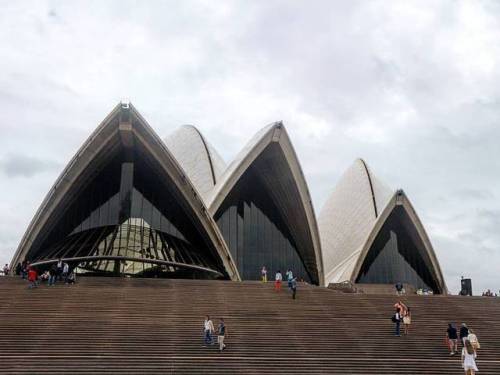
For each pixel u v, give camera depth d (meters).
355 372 15.14
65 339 16.25
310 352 16.42
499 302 22.98
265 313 19.61
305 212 35.84
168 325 17.80
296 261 37.84
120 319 18.08
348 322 19.16
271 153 34.34
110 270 30.17
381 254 42.06
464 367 14.88
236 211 37.56
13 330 16.72
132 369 14.45
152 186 34.72
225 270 33.84
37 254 33.62
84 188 34.19
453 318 20.53
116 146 32.16
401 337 18.05
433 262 41.25
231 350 16.23
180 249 32.84
